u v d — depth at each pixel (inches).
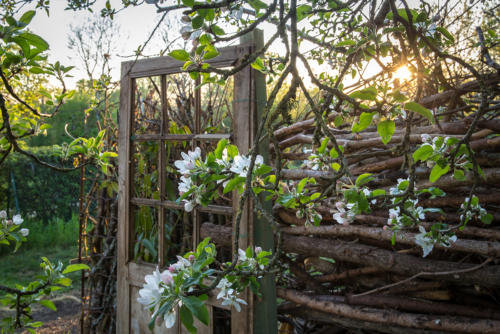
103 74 106.7
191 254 39.9
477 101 72.6
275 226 33.8
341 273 88.4
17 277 206.2
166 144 101.7
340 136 91.2
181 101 112.3
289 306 91.5
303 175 86.4
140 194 109.3
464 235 75.8
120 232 99.2
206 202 41.2
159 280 34.9
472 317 75.0
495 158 69.4
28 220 294.7
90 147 64.7
